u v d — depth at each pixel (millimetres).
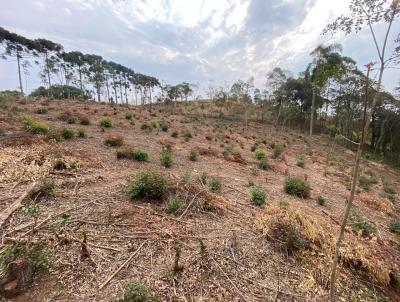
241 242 3508
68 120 12664
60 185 4371
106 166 6070
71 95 38781
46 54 34031
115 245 2965
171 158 7883
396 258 3754
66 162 5359
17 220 3092
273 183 7805
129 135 11953
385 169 19172
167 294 2354
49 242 2748
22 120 9430
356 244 3727
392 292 3102
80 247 2793
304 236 3637
